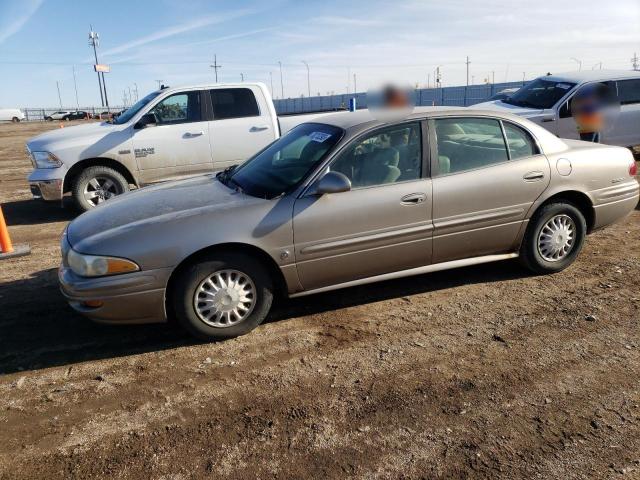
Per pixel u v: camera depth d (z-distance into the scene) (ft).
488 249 15.15
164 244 11.92
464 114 14.60
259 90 28.43
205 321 12.62
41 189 25.49
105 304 11.87
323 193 12.78
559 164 15.34
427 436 9.30
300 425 9.72
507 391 10.50
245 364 11.91
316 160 13.29
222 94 27.78
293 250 12.84
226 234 12.22
